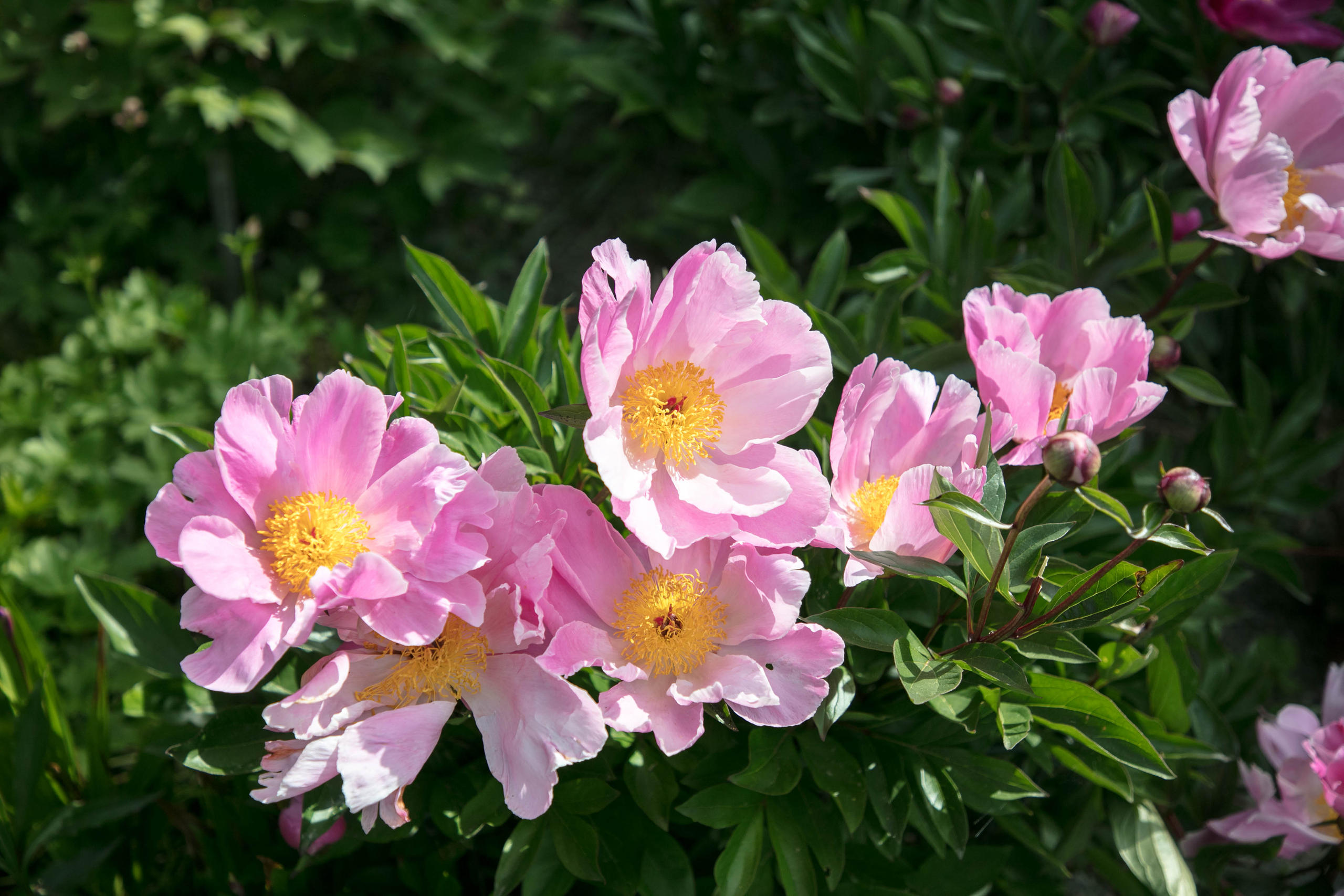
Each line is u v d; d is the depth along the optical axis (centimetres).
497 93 183
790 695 76
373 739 72
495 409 91
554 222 188
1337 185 94
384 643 76
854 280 114
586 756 73
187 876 103
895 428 82
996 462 79
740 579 77
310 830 79
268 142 169
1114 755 80
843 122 143
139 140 175
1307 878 99
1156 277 117
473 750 86
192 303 152
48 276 170
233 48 172
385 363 97
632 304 76
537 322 94
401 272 181
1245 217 90
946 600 85
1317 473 117
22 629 98
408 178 183
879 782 84
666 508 78
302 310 161
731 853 83
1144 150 129
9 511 138
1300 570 141
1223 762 98
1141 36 127
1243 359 125
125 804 94
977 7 124
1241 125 89
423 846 90
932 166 123
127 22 161
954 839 83
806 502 77
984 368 81
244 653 72
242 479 73
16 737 93
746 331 78
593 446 74
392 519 74
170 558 73
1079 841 92
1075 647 78
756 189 153
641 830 86
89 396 147
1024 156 127
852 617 79
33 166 179
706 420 78
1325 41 106
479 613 72
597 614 78
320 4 166
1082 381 81
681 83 158
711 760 84
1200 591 87
